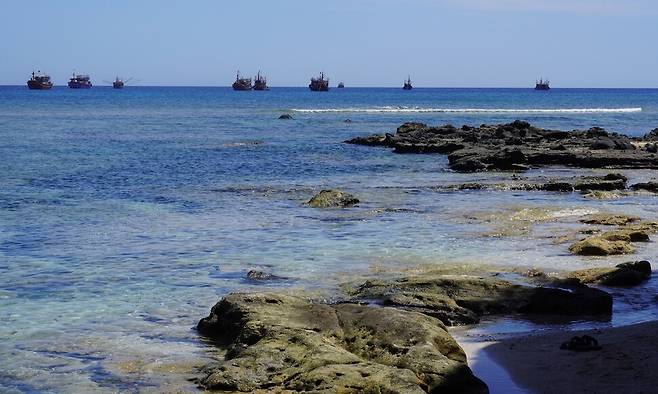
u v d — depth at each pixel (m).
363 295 23.86
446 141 81.44
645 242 33.38
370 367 16.58
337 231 35.91
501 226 37.00
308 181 55.78
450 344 18.47
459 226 37.06
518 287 24.06
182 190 50.28
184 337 21.02
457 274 27.19
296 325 19.55
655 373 16.80
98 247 32.25
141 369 18.53
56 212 40.81
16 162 65.69
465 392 16.52
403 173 60.72
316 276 27.38
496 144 77.75
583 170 62.19
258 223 38.00
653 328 20.47
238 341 19.19
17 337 20.92
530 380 17.19
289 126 125.12
